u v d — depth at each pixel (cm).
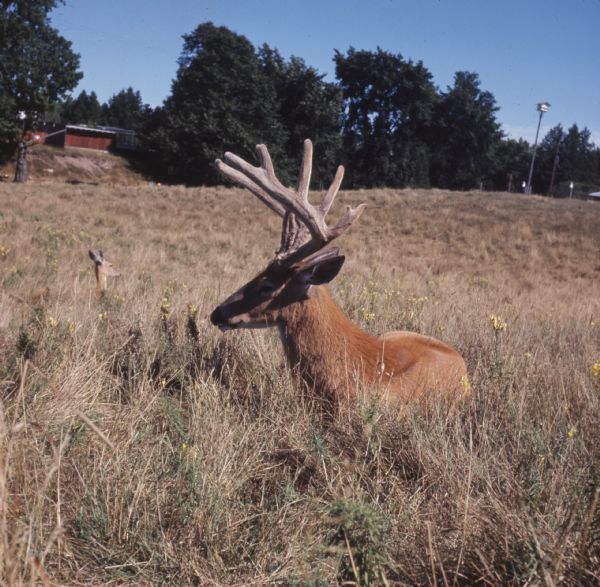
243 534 315
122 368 541
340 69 7975
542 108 6112
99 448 382
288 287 467
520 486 332
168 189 3909
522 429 418
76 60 5650
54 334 525
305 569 273
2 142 6053
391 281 1502
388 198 3641
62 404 415
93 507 317
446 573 279
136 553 300
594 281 2319
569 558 262
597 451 375
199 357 555
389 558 277
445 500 347
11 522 277
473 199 3800
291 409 458
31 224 2267
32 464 345
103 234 2220
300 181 470
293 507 338
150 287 1038
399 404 446
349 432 416
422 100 7988
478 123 8262
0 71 5394
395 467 395
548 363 559
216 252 1998
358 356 468
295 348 472
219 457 367
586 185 10156
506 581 265
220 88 6700
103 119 13912
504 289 1838
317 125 7250
